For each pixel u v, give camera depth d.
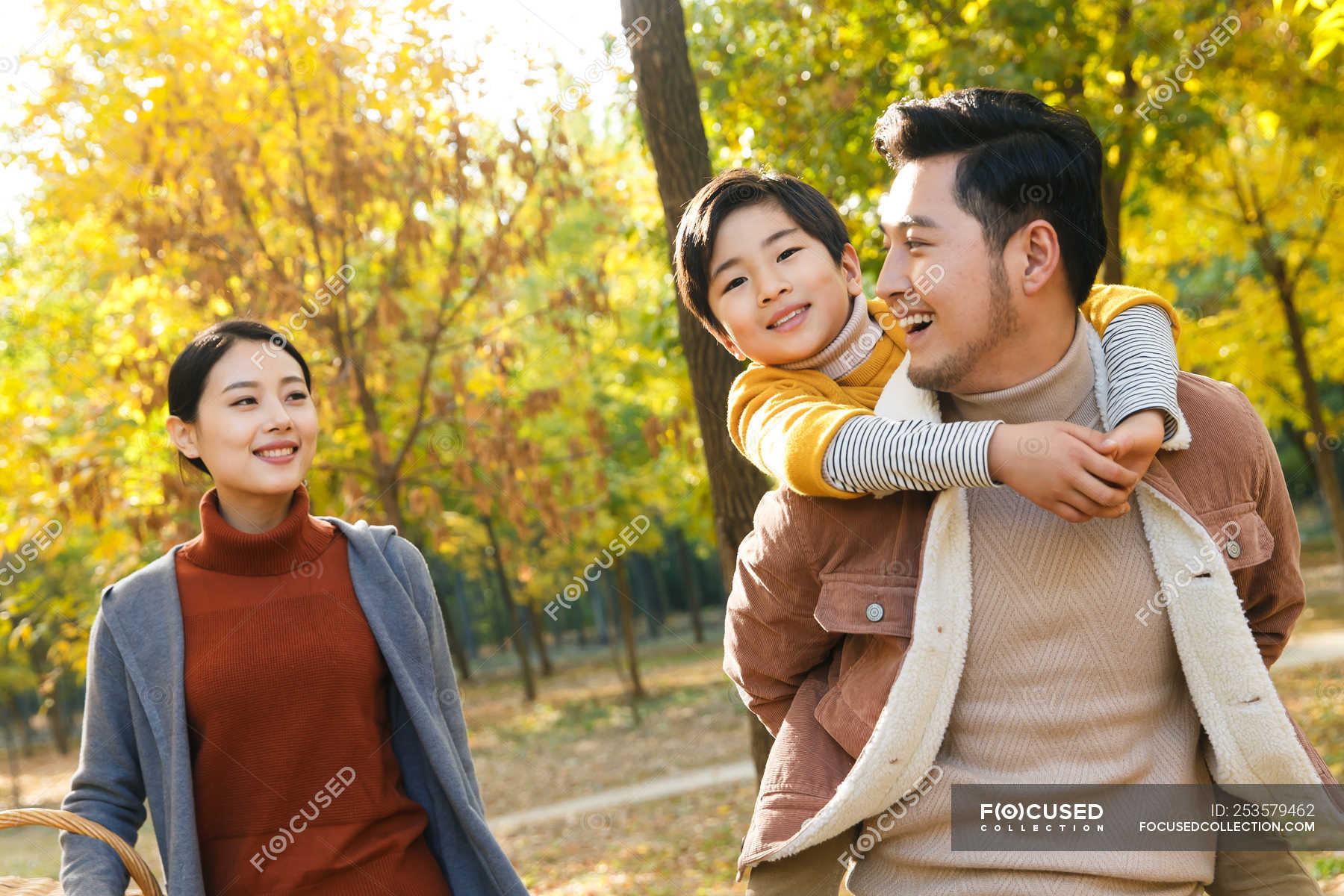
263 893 2.49
